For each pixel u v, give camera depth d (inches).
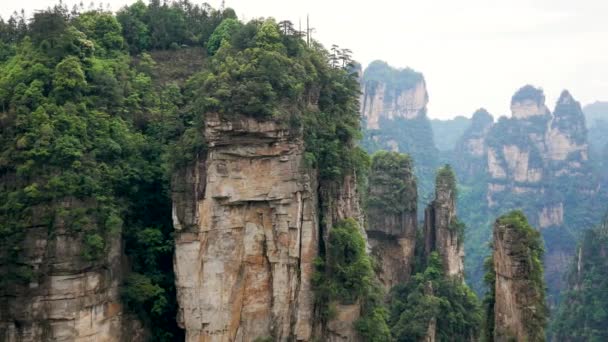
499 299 2559.1
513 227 2509.8
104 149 2347.4
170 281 2491.4
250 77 2370.8
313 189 2477.9
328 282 2491.4
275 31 2554.1
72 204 2181.3
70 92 2369.6
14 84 2389.3
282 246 2396.7
